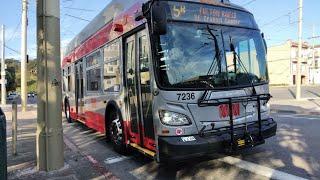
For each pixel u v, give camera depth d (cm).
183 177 671
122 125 834
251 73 722
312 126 1230
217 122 650
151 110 672
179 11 660
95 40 1070
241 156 789
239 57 708
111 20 907
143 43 696
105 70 956
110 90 913
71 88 1514
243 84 695
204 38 674
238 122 675
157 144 640
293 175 642
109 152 927
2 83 4206
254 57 737
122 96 817
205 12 687
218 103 648
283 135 1043
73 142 1099
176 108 625
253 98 702
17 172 725
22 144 1063
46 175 695
